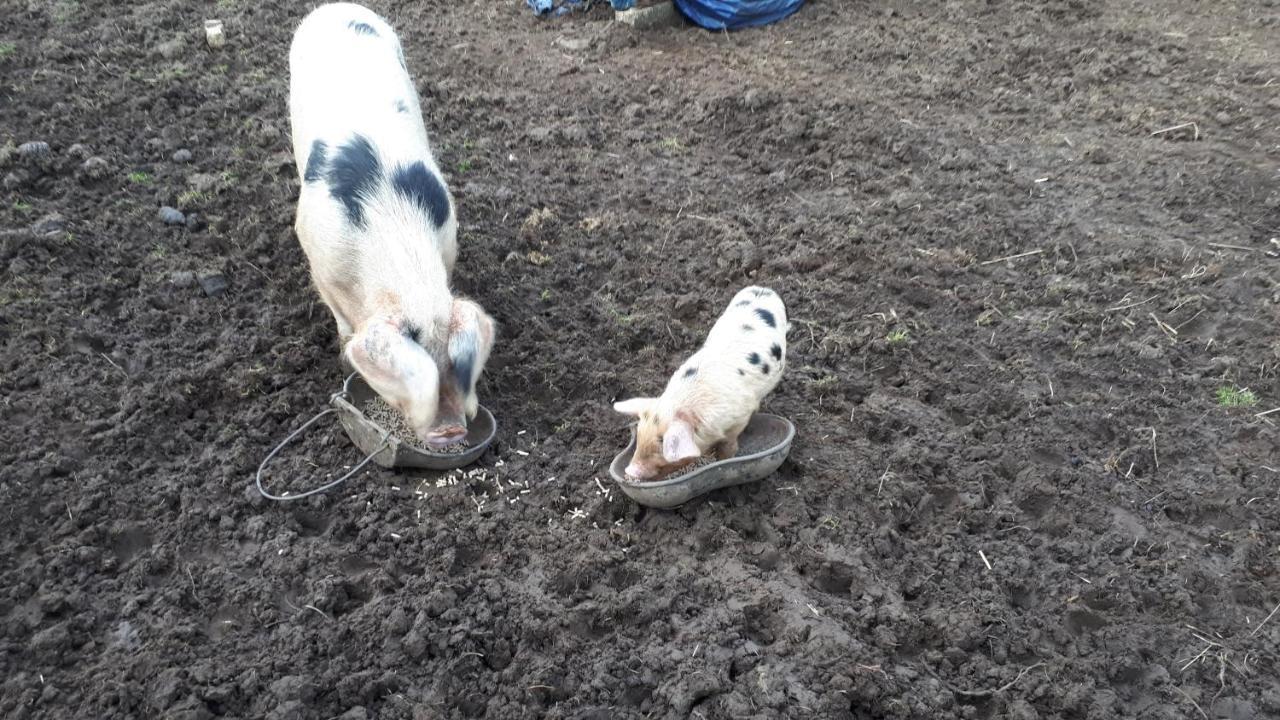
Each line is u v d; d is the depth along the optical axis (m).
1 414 2.42
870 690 1.91
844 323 2.99
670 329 2.92
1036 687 1.96
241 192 3.36
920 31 5.02
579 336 2.89
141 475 2.35
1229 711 1.93
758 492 2.40
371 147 2.52
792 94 4.25
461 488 2.36
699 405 2.32
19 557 2.13
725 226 3.41
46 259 2.92
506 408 2.63
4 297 2.77
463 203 3.43
